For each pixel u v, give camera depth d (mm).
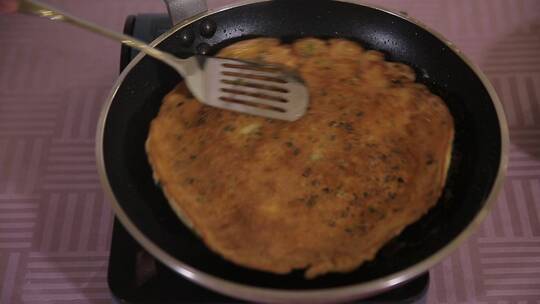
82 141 571
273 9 519
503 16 647
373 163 442
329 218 417
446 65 487
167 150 457
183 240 415
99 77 618
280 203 424
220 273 396
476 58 614
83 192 539
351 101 477
